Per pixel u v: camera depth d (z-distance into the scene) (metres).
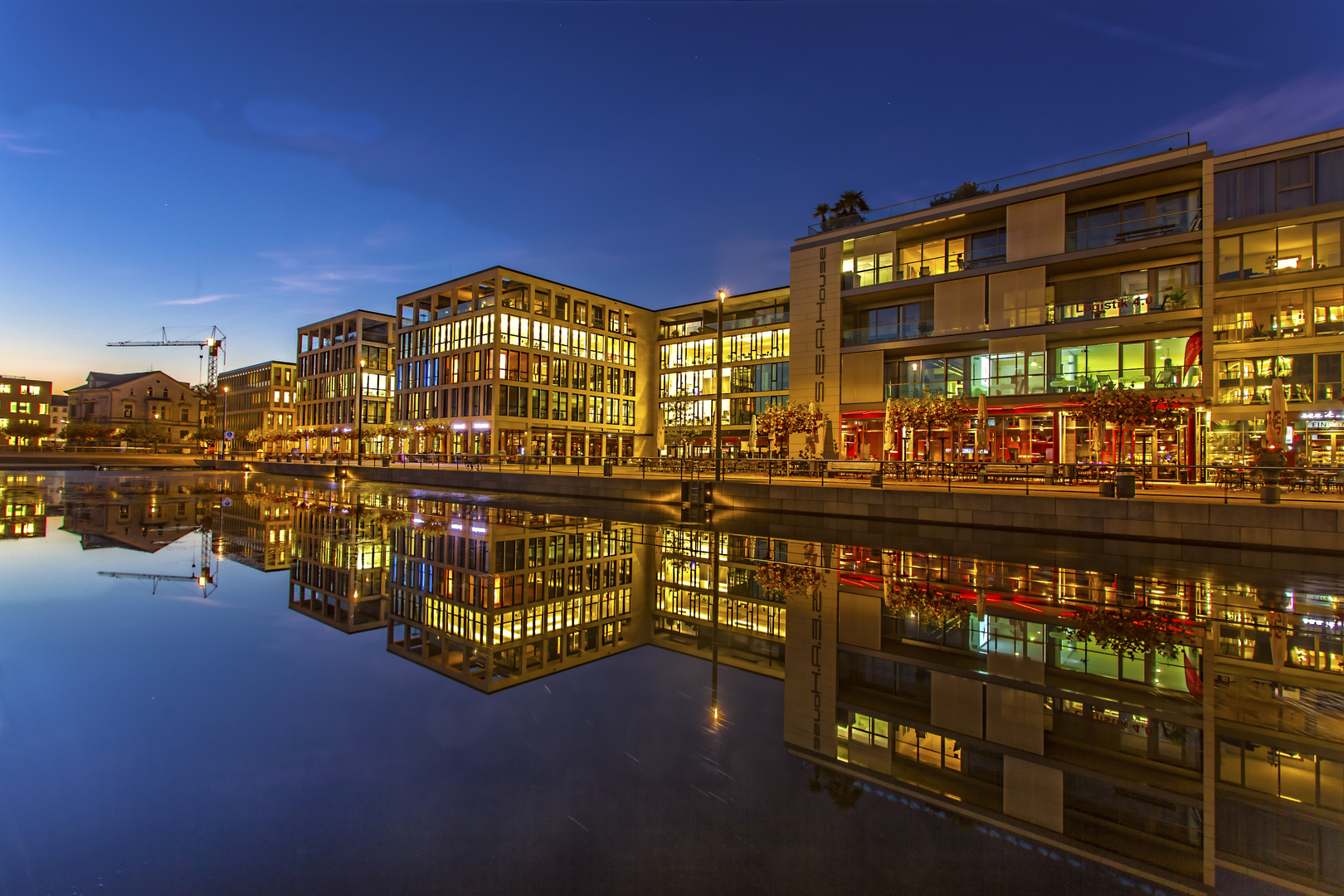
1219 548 13.31
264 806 2.77
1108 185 25.70
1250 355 23.59
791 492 19.81
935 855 2.49
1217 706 4.45
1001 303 27.75
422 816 2.72
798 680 4.94
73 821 2.60
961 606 7.73
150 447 80.69
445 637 5.98
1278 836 2.73
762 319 56.81
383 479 41.78
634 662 5.39
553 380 58.91
